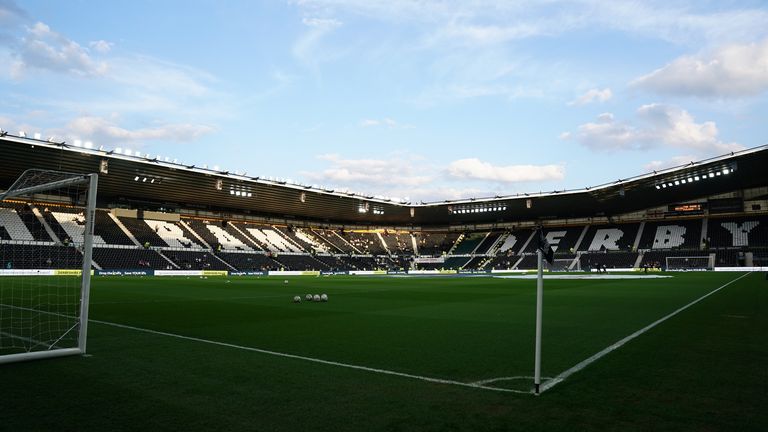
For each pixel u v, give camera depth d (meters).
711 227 66.31
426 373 6.60
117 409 5.01
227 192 61.72
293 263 67.69
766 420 4.62
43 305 16.47
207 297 21.17
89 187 8.32
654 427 4.44
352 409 4.99
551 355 7.85
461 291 25.84
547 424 4.52
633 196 66.94
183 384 6.01
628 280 37.56
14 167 46.22
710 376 6.35
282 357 7.73
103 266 49.91
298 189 63.56
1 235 46.66
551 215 82.19
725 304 16.66
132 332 10.52
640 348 8.42
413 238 90.38
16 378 6.32
